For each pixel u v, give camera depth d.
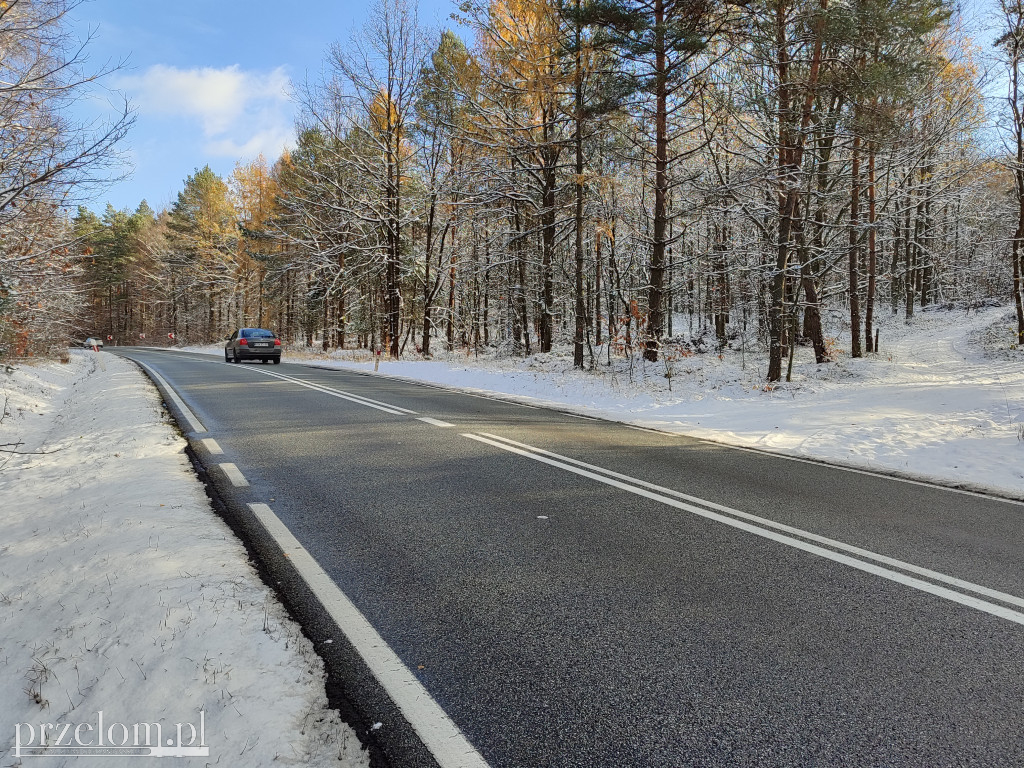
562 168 21.38
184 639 2.58
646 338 16.95
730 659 2.55
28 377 14.75
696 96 16.92
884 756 1.96
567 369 17.88
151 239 59.00
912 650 2.65
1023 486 6.06
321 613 2.93
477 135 21.31
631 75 15.23
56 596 3.18
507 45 18.33
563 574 3.44
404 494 5.07
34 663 2.58
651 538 4.07
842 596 3.21
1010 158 21.80
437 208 28.28
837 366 17.72
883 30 13.09
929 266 39.09
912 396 12.10
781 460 6.97
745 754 1.96
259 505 4.70
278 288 39.12
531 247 25.12
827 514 4.74
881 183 25.45
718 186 17.12
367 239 28.77
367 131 25.77
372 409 10.21
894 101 14.16
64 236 10.43
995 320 29.06
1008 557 3.86
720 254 24.27
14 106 7.25
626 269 26.30
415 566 3.53
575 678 2.40
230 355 25.03
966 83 19.89
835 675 2.44
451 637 2.72
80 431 8.55
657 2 14.88
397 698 2.26
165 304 64.62
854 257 20.95
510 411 10.50
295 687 2.29
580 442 7.66
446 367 19.52
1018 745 2.01
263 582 3.26
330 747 1.99
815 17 12.86
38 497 5.21
